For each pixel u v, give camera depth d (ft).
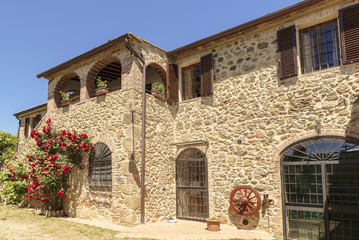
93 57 29.25
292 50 21.77
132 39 25.64
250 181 22.86
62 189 27.89
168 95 28.37
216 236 20.43
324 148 19.86
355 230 18.02
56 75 34.04
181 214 27.20
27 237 19.77
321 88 20.44
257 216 22.16
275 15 22.34
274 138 22.08
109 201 25.09
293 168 21.06
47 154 29.22
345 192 18.65
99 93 27.53
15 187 33.58
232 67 25.58
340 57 20.03
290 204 20.84
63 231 21.72
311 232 19.76
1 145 44.06
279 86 22.43
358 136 18.43
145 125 25.57
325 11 20.89
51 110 33.55
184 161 27.76
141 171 24.29
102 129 26.89
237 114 24.56
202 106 27.27
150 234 20.58
